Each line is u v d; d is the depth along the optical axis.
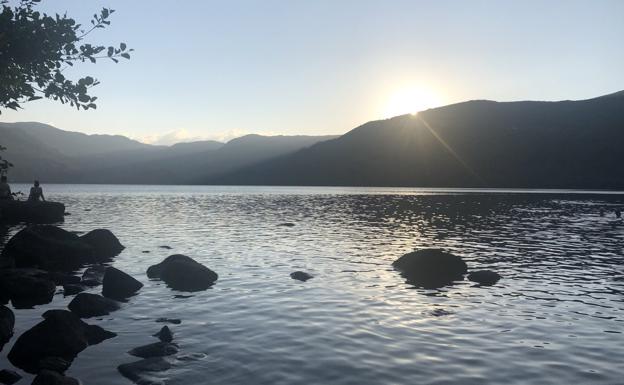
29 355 10.82
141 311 14.89
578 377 9.83
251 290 17.97
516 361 10.74
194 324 13.49
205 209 68.38
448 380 9.61
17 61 12.09
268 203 85.94
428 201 92.19
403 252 28.06
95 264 22.97
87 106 12.86
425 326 13.46
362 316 14.48
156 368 9.96
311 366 10.30
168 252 27.38
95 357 10.74
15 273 18.08
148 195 126.44
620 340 12.34
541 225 45.59
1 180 41.09
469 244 32.09
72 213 57.38
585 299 16.89
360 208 71.12
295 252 27.81
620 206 76.75
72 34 12.29
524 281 20.12
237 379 9.49
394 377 9.73
